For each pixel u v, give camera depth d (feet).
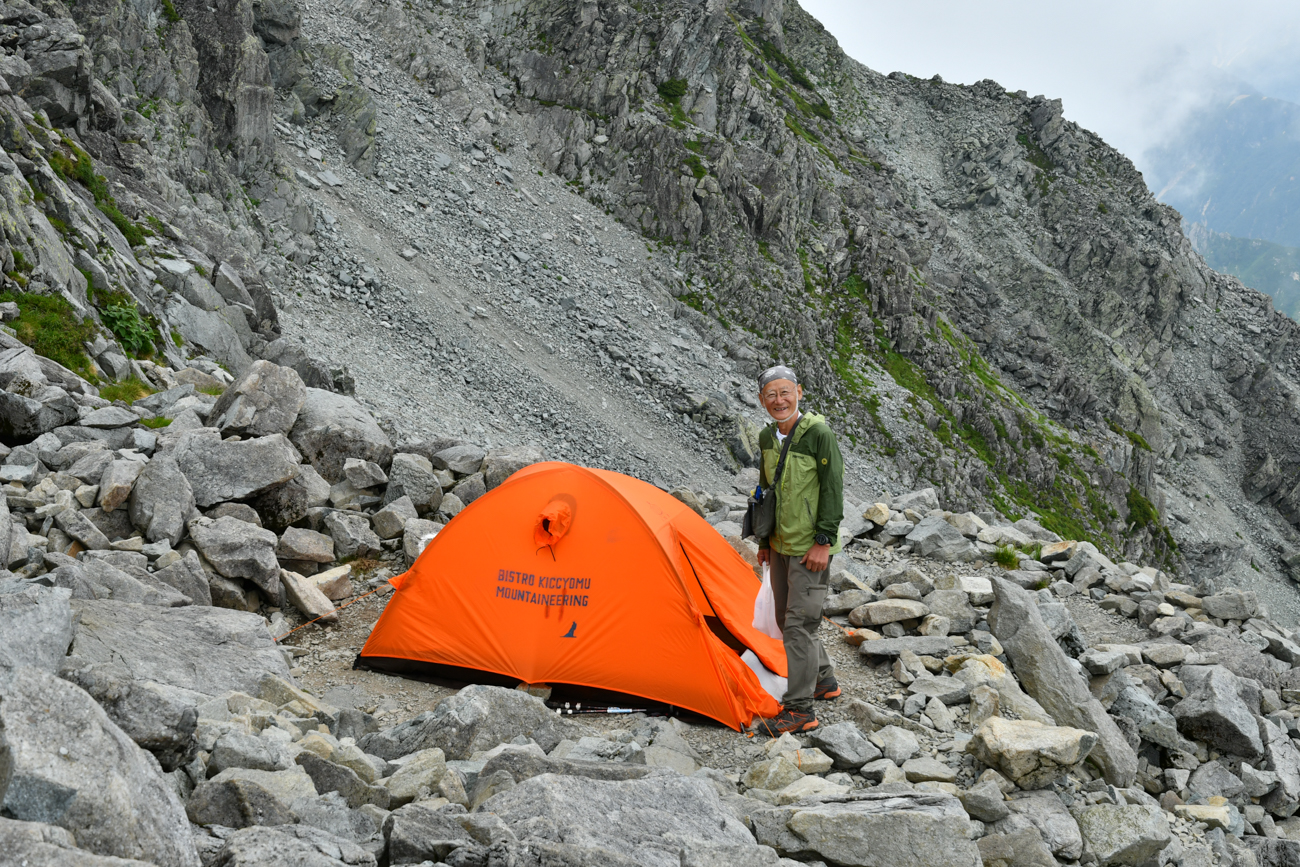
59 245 48.96
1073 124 359.46
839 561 31.89
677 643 21.61
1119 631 30.83
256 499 28.50
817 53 378.32
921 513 40.47
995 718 19.19
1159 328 315.78
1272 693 27.07
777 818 15.08
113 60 97.76
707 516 38.60
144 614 19.21
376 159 162.50
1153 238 331.36
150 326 53.98
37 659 13.44
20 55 72.23
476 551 23.20
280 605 25.44
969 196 327.06
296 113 151.74
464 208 168.86
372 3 196.24
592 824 12.32
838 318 225.15
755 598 25.86
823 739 19.30
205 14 118.11
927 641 25.07
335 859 9.55
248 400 31.04
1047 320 302.04
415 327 127.13
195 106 109.70
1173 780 22.84
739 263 204.74
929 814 14.65
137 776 9.01
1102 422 281.33
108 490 25.20
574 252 181.68
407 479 31.76
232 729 13.71
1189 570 268.00
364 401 92.79
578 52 211.82
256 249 111.96
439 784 14.30
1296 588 292.40
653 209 203.10
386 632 23.35
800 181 235.40
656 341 171.63
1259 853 20.47
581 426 133.39
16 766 7.96
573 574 22.52
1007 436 234.99
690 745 20.10
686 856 12.03
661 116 213.46
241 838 9.52
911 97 381.81
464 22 210.59
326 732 17.04
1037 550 36.47
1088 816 17.62
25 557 20.61
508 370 134.21
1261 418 324.60
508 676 22.45
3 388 30.63
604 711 21.88
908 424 208.13
